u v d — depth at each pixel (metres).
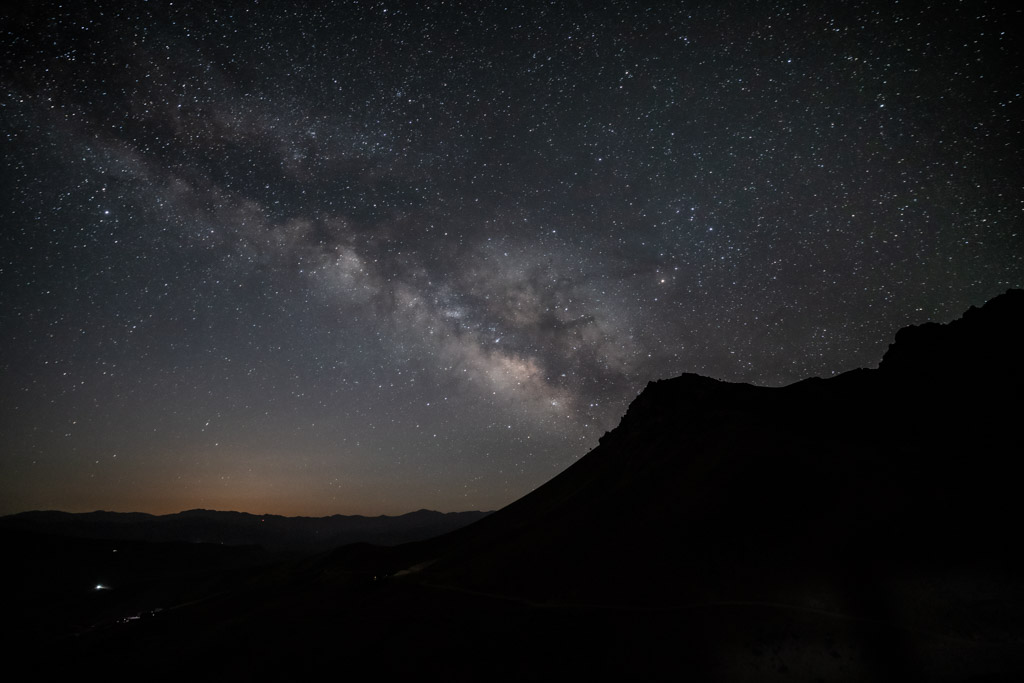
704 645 12.10
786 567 13.80
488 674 13.02
